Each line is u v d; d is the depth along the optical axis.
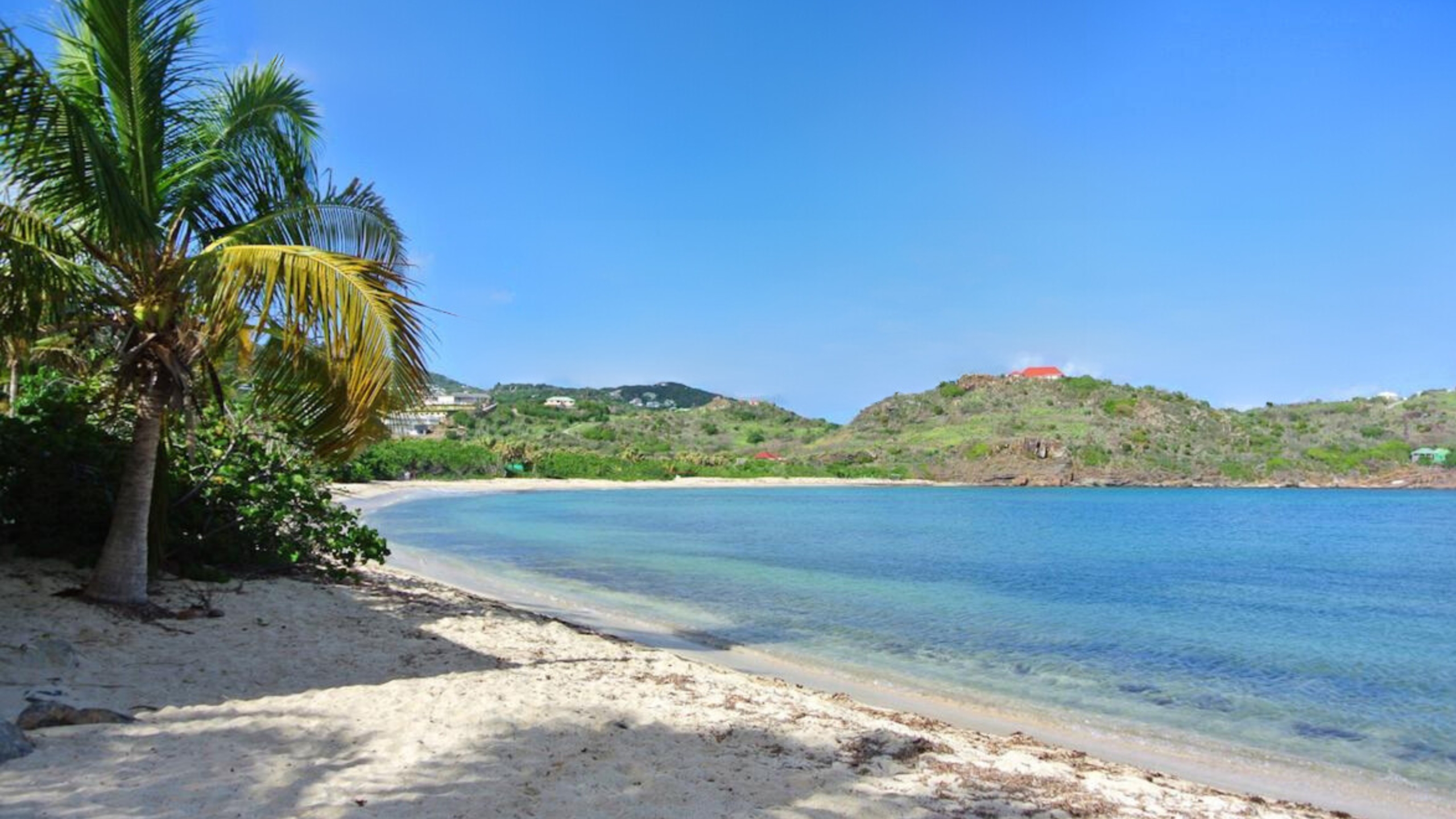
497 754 5.20
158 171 8.24
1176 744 8.03
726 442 155.38
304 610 9.59
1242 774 7.18
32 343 7.96
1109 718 8.95
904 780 5.49
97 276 7.75
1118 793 5.78
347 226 8.94
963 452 132.88
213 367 8.66
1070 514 60.28
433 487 77.31
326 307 6.87
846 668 11.00
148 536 9.05
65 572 9.02
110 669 6.26
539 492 85.50
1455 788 6.91
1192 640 13.74
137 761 4.49
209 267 7.34
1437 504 75.94
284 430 11.06
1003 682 10.49
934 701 9.41
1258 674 11.23
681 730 6.25
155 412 8.22
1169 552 31.83
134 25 7.61
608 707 6.71
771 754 5.84
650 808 4.53
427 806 4.24
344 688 6.51
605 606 15.52
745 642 12.55
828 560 25.81
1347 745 8.09
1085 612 16.62
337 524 12.48
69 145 6.73
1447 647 13.39
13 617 7.07
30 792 3.93
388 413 8.39
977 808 5.05
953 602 17.45
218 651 7.20
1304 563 28.20
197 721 5.33
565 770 5.02
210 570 10.55
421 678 7.04
